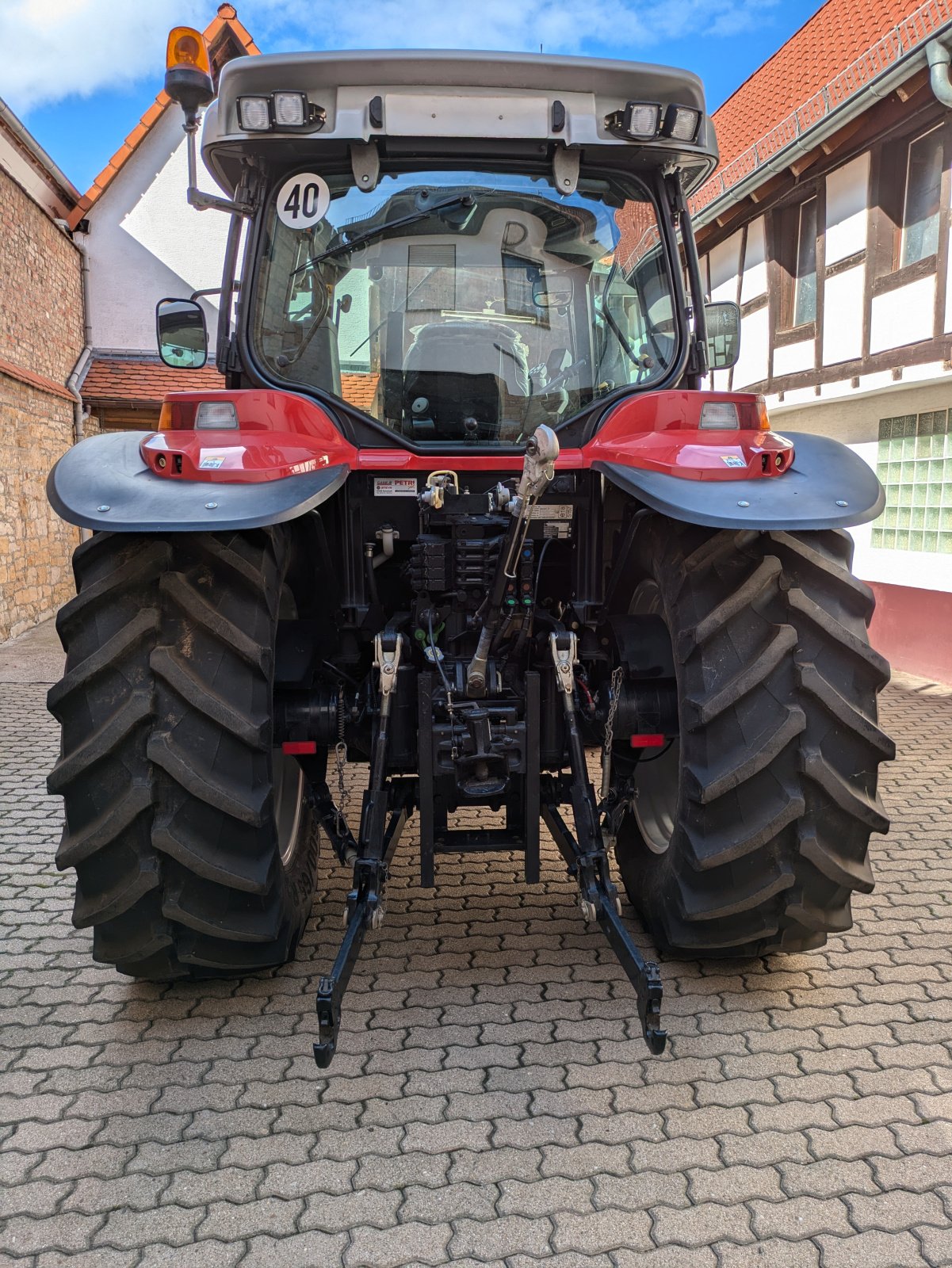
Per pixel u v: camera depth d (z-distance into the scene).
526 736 2.37
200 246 12.80
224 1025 2.47
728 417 2.39
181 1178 1.91
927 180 7.88
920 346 7.60
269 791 2.14
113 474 2.09
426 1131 2.04
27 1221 1.80
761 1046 2.34
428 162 2.66
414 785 2.67
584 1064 2.27
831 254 9.02
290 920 2.42
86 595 2.05
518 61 2.55
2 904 3.25
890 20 9.77
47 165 11.02
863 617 2.19
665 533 2.37
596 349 2.75
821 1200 1.83
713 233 11.59
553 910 3.12
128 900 2.09
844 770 2.13
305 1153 1.97
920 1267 1.67
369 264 2.68
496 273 2.70
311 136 2.55
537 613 2.57
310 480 2.10
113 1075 2.26
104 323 12.73
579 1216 1.80
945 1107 2.10
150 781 2.02
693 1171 1.91
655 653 2.46
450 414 2.68
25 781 4.72
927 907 3.15
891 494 8.22
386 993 2.61
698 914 2.27
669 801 2.82
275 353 2.71
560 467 2.51
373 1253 1.71
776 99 11.45
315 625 2.66
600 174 2.74
